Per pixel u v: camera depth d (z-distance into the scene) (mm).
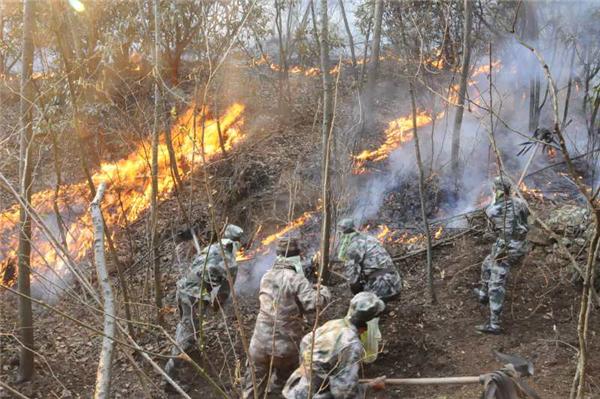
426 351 5828
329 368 3754
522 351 5602
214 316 6836
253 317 6812
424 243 7559
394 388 5469
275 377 5230
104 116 9867
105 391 1757
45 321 6859
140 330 6480
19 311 5789
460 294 6617
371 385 3904
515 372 3447
